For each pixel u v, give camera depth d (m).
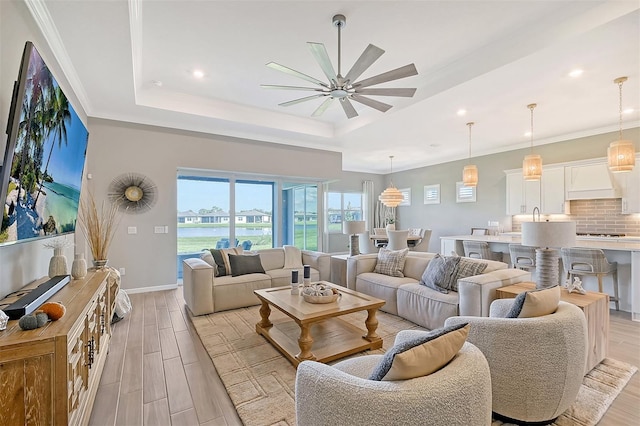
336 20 2.76
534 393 1.75
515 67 3.17
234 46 3.23
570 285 2.77
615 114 4.68
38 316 1.38
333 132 6.03
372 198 10.32
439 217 8.54
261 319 3.47
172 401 2.05
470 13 2.71
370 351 2.75
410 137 6.00
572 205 5.90
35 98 1.66
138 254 4.79
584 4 2.55
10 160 1.43
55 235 2.20
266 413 1.92
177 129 5.12
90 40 2.70
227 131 5.48
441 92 3.81
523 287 2.90
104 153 4.54
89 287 2.15
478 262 3.33
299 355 2.49
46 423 1.27
